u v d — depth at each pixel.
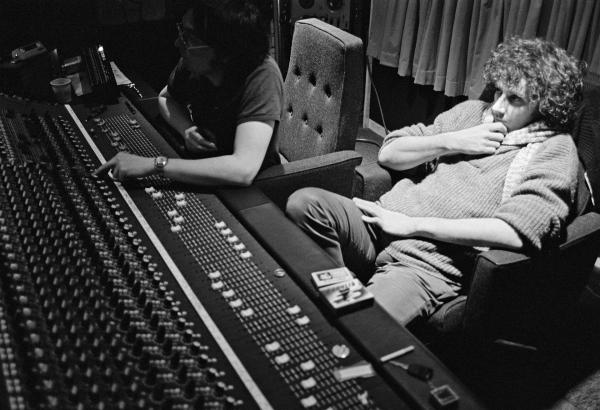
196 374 1.07
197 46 1.78
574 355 2.20
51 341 1.07
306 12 3.32
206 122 2.07
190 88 2.18
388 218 1.87
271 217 1.60
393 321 1.23
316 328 1.21
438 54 3.25
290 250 1.46
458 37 3.09
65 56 2.68
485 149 1.89
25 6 2.52
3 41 2.54
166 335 1.15
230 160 1.75
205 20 1.74
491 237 1.70
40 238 1.36
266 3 1.77
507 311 1.77
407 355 1.15
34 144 1.89
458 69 3.19
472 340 1.82
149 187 1.73
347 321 1.22
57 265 1.28
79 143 1.97
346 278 1.31
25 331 1.06
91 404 0.96
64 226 1.41
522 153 1.84
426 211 1.93
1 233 1.36
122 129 2.10
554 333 2.27
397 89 3.82
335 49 2.18
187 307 1.25
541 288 1.82
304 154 2.42
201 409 0.99
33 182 1.62
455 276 1.83
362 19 3.73
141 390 1.01
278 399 1.04
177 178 1.73
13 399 0.93
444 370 1.11
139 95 2.38
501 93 1.94
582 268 1.91
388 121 3.99
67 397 0.96
